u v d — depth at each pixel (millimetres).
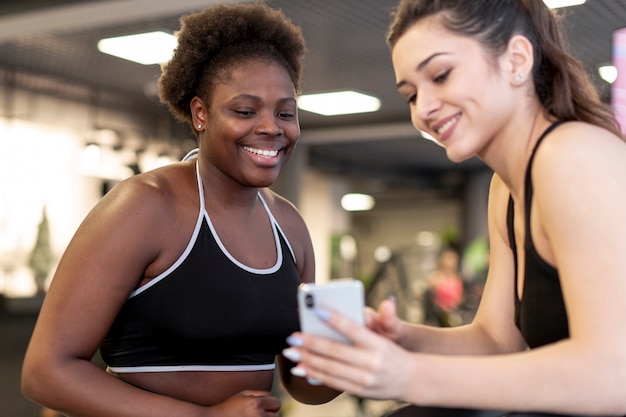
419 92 1076
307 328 956
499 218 1335
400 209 18906
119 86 6887
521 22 1071
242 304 1495
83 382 1350
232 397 1401
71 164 6867
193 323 1449
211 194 1560
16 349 5039
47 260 6262
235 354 1511
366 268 19266
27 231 6406
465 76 1040
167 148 7711
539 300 1089
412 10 1061
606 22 4703
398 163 12258
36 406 5062
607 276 930
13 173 6312
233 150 1503
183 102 1608
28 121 6457
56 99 6727
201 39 1526
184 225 1485
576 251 959
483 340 1350
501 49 1050
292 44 1607
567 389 904
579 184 965
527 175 1065
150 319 1451
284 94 1523
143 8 4082
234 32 1524
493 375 910
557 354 921
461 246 13242
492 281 1396
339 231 13898
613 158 980
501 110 1067
